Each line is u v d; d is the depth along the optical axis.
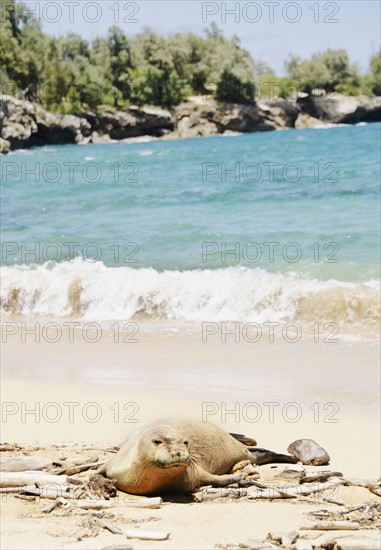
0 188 41.41
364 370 13.34
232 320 17.41
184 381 13.09
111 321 18.08
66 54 102.50
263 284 17.94
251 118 104.75
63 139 95.25
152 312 18.25
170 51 106.94
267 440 9.95
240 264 20.72
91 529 6.38
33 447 9.38
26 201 36.09
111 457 8.66
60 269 21.03
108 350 15.56
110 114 100.81
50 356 15.27
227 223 27.23
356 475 8.49
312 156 54.59
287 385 12.65
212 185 37.94
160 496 7.67
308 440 9.31
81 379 13.43
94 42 106.12
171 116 104.50
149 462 7.43
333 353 14.52
